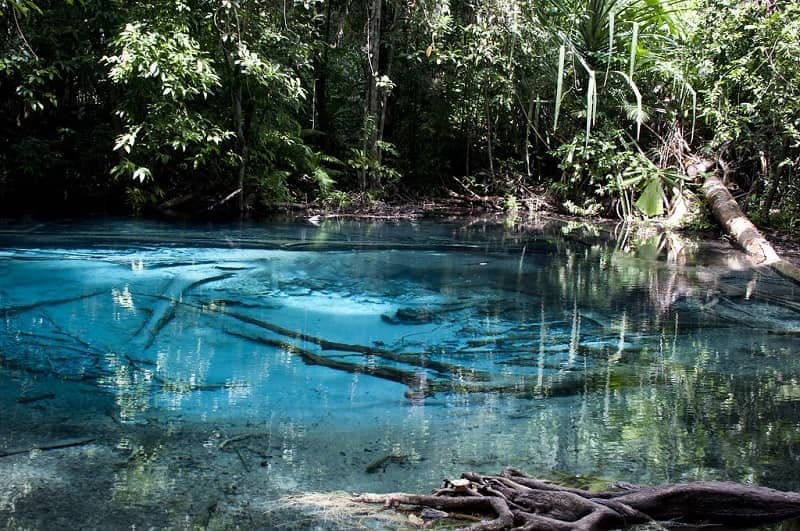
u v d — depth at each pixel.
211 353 3.81
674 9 11.65
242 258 6.62
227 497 2.21
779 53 8.48
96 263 6.12
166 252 6.79
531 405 3.18
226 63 9.23
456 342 4.19
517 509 2.12
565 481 2.37
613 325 4.69
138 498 2.19
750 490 2.20
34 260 6.14
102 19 9.12
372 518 2.10
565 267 6.84
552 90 12.12
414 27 11.86
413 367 3.68
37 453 2.51
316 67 12.41
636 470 2.50
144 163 9.73
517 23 11.34
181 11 8.73
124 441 2.64
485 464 2.52
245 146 9.78
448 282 5.92
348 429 2.83
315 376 3.49
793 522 2.18
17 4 7.40
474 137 13.08
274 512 2.12
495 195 12.73
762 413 3.12
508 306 5.15
